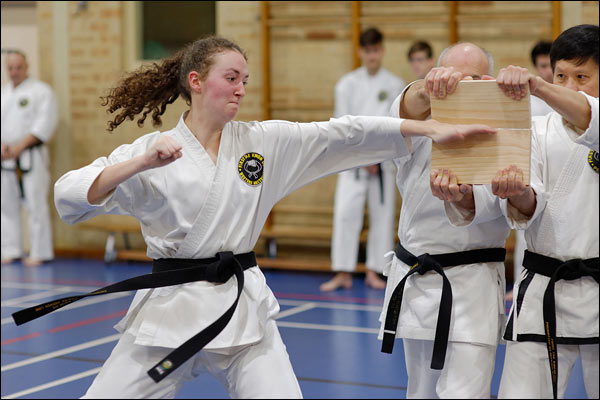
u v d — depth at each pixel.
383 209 7.40
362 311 6.39
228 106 2.48
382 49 7.27
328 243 8.63
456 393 2.54
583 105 2.23
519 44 7.78
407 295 2.71
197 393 4.33
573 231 2.44
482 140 2.34
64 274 8.40
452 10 7.85
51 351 5.22
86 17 9.34
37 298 7.07
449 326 2.57
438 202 2.65
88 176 2.37
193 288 2.47
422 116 2.68
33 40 9.75
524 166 2.31
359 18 8.23
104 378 2.45
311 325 5.89
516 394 2.42
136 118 9.06
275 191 2.63
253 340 2.44
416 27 8.14
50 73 9.57
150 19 9.11
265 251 8.78
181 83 2.64
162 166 2.40
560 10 7.57
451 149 2.38
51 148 9.64
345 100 7.38
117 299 7.00
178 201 2.49
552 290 2.41
